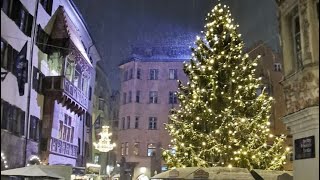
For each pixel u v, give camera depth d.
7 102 20.45
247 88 23.12
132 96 53.28
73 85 30.45
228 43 24.36
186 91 27.05
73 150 34.03
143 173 48.88
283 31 15.12
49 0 28.31
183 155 23.33
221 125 21.84
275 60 37.56
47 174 18.27
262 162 21.69
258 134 22.36
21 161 22.84
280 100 36.09
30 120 24.64
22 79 22.23
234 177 18.55
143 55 55.19
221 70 23.41
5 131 20.25
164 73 53.75
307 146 13.37
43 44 27.33
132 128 52.19
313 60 12.82
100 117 57.41
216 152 21.89
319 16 12.13
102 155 54.56
